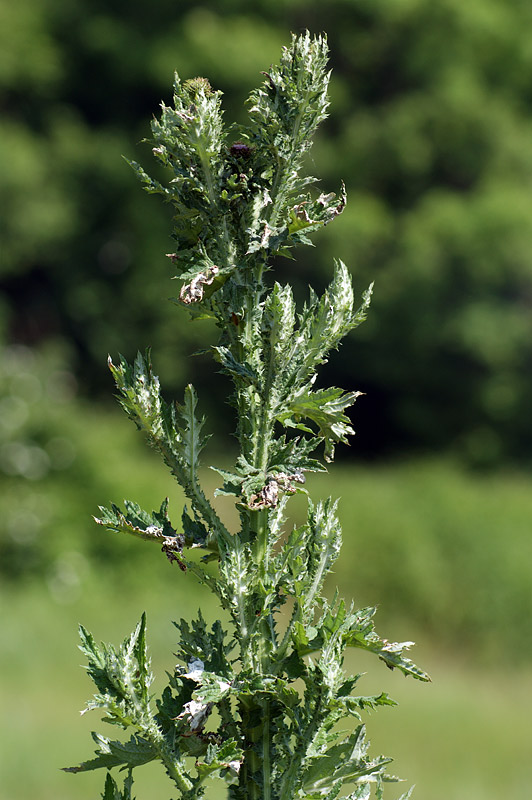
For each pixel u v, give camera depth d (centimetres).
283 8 2512
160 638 988
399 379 2542
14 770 605
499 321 2395
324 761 198
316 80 204
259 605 203
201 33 2402
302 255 2392
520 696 990
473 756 712
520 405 2520
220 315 210
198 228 208
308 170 2408
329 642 195
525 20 2553
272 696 202
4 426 1338
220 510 873
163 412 208
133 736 196
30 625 1012
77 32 2508
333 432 206
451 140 2453
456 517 1356
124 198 2486
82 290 2500
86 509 1282
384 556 1278
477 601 1209
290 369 205
